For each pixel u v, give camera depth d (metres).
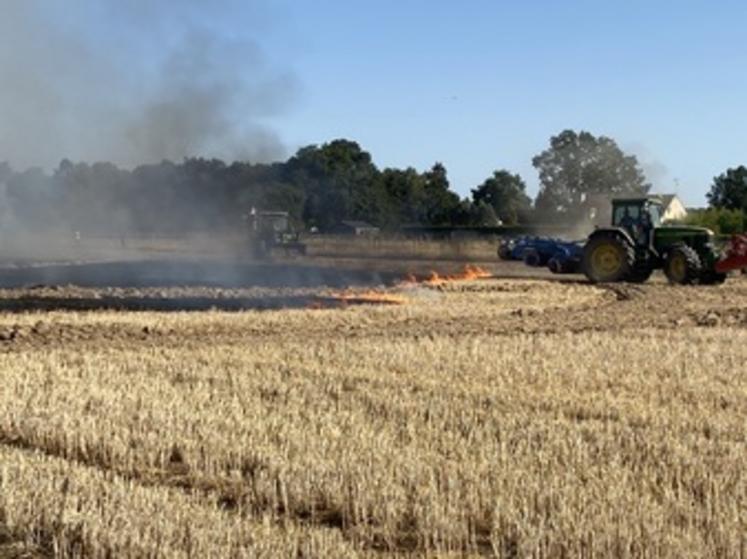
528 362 14.67
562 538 6.80
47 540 6.99
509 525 7.16
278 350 15.76
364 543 7.05
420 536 7.15
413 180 115.75
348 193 99.12
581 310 24.02
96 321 19.98
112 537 6.71
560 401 11.72
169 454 9.16
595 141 125.31
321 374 13.45
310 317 21.14
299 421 10.33
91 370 13.38
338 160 105.50
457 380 13.13
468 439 9.61
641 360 15.03
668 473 8.48
